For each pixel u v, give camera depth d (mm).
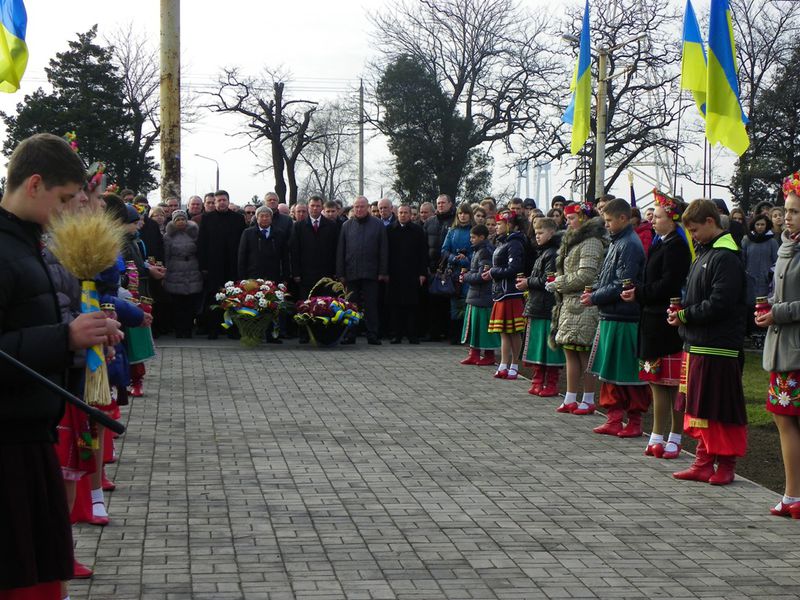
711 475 7441
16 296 3682
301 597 4945
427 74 38938
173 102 17172
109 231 4488
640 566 5512
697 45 10250
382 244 15328
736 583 5258
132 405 10156
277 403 10398
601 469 7793
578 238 9820
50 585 3725
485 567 5449
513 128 37500
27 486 3629
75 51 41594
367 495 6914
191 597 4922
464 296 15023
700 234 7270
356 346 15258
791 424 6477
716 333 7191
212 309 15336
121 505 6559
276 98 42719
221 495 6848
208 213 15656
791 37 32031
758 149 31672
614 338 8891
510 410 10227
